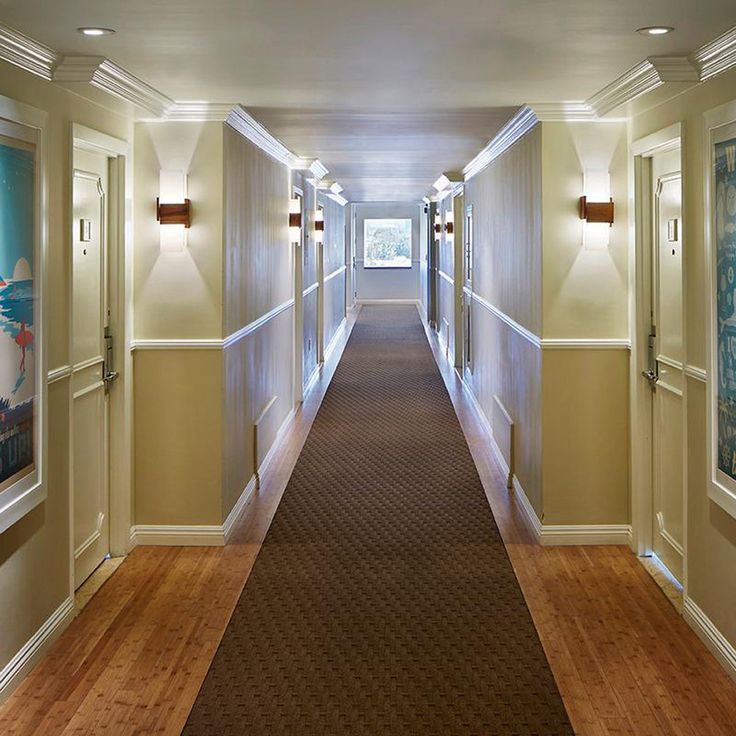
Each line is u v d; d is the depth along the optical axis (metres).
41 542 3.72
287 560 4.90
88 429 4.59
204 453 5.15
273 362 7.38
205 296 5.08
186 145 5.00
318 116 5.43
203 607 4.25
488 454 7.32
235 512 5.55
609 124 5.00
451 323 12.33
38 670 3.59
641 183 4.84
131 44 3.49
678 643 3.84
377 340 15.20
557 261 5.09
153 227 5.04
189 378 5.12
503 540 5.25
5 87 3.30
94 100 4.24
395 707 3.29
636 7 2.99
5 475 3.26
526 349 5.72
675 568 4.57
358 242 22.30
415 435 8.02
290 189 8.46
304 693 3.39
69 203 3.98
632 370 5.02
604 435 5.16
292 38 3.42
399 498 6.09
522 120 5.39
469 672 3.57
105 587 4.51
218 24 3.21
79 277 4.38
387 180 11.80
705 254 3.72
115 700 3.35
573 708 3.28
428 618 4.11
